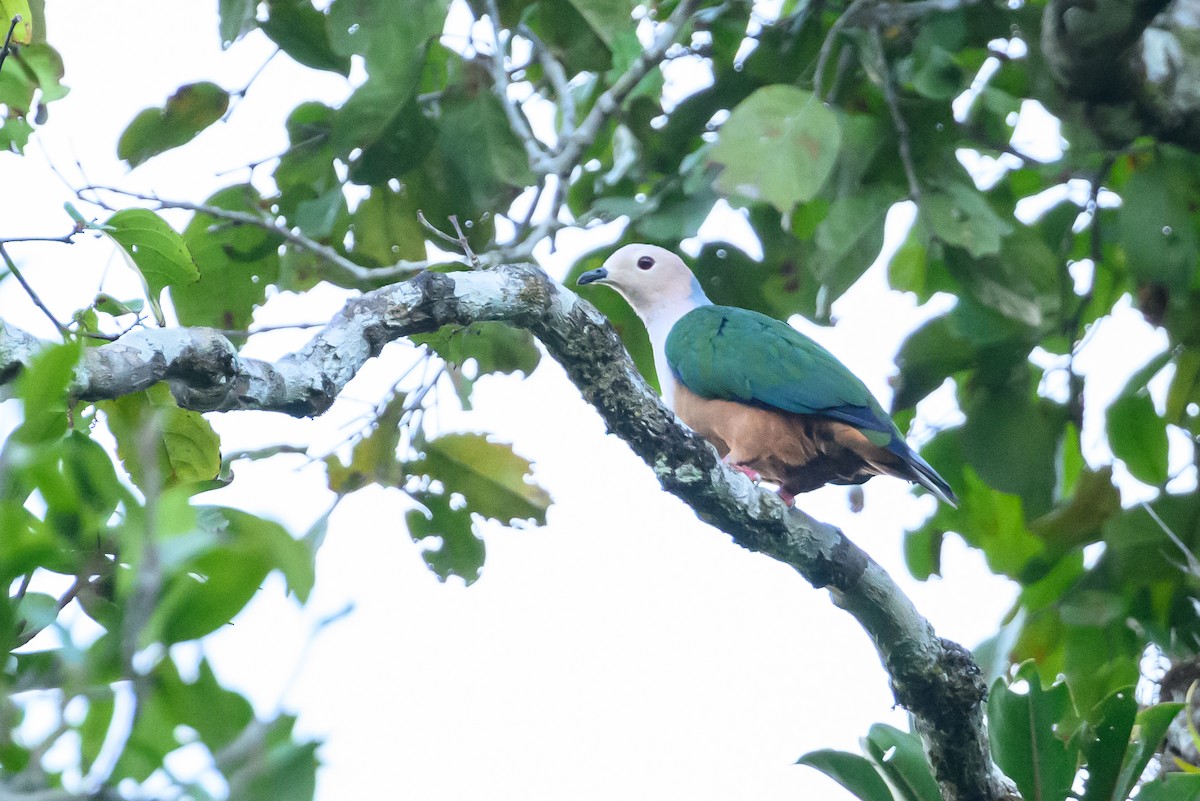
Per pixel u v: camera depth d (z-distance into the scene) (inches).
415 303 305.1
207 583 135.5
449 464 407.2
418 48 390.9
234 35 376.5
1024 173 510.6
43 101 386.9
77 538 150.4
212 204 438.0
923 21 434.3
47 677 141.0
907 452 427.8
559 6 385.1
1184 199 440.1
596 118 402.0
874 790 332.8
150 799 130.8
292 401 280.7
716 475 335.6
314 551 155.7
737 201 373.4
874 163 424.2
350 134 398.0
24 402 147.4
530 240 379.2
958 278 421.7
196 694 142.1
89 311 286.5
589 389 331.0
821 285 432.5
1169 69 435.5
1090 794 324.8
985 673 362.0
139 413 285.9
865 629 350.9
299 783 134.0
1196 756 401.1
